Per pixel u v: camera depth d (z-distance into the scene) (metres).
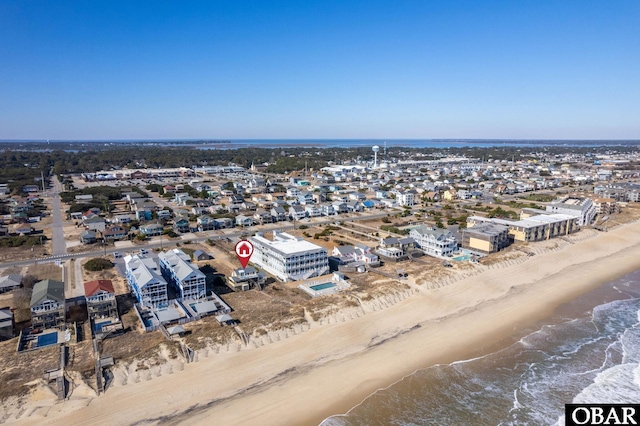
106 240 116.62
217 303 71.88
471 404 48.34
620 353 60.09
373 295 74.19
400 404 48.00
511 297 79.38
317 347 58.75
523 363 57.12
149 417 44.53
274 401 47.88
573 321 70.06
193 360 53.75
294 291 78.50
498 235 105.06
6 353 55.56
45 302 62.44
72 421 43.25
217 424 44.06
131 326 63.78
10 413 43.47
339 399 48.62
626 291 83.69
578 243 116.38
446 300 75.88
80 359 53.81
